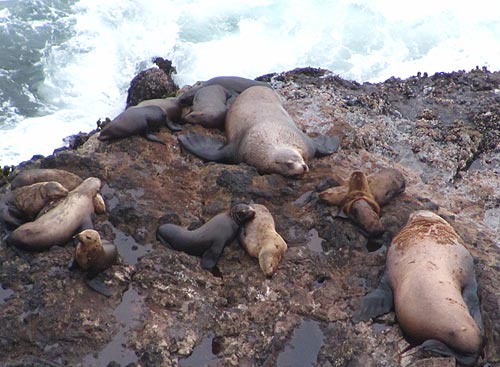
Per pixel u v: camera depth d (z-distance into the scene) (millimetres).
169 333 34438
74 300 35312
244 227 38906
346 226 40125
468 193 45875
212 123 47719
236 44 71688
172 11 74375
